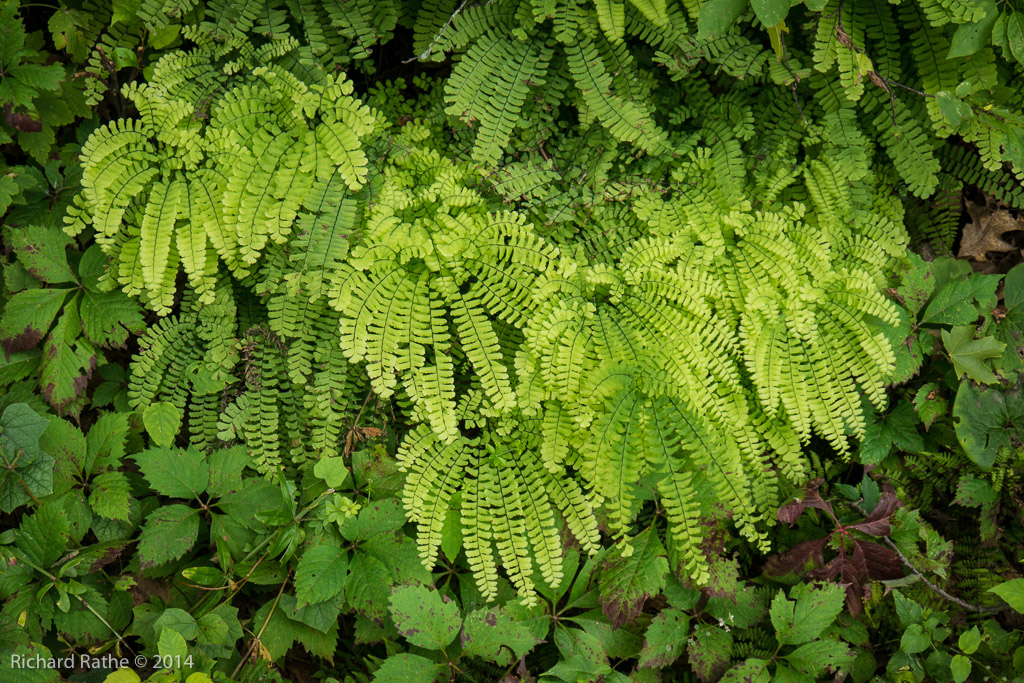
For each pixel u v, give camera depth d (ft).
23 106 6.27
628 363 6.08
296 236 6.10
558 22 6.15
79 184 6.42
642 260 6.18
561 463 6.15
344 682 6.36
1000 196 6.48
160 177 6.15
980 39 6.13
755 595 6.37
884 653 6.48
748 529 6.23
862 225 6.40
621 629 6.34
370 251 6.02
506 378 6.03
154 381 6.34
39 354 6.37
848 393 6.27
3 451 6.13
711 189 6.36
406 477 6.27
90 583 6.28
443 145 6.42
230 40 6.17
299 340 6.29
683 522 6.13
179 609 6.10
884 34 6.30
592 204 6.30
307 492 6.33
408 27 6.47
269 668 6.21
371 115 6.15
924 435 6.60
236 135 6.07
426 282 6.08
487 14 6.20
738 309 6.22
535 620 6.24
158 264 6.05
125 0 6.22
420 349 6.04
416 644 6.11
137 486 6.41
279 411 6.45
